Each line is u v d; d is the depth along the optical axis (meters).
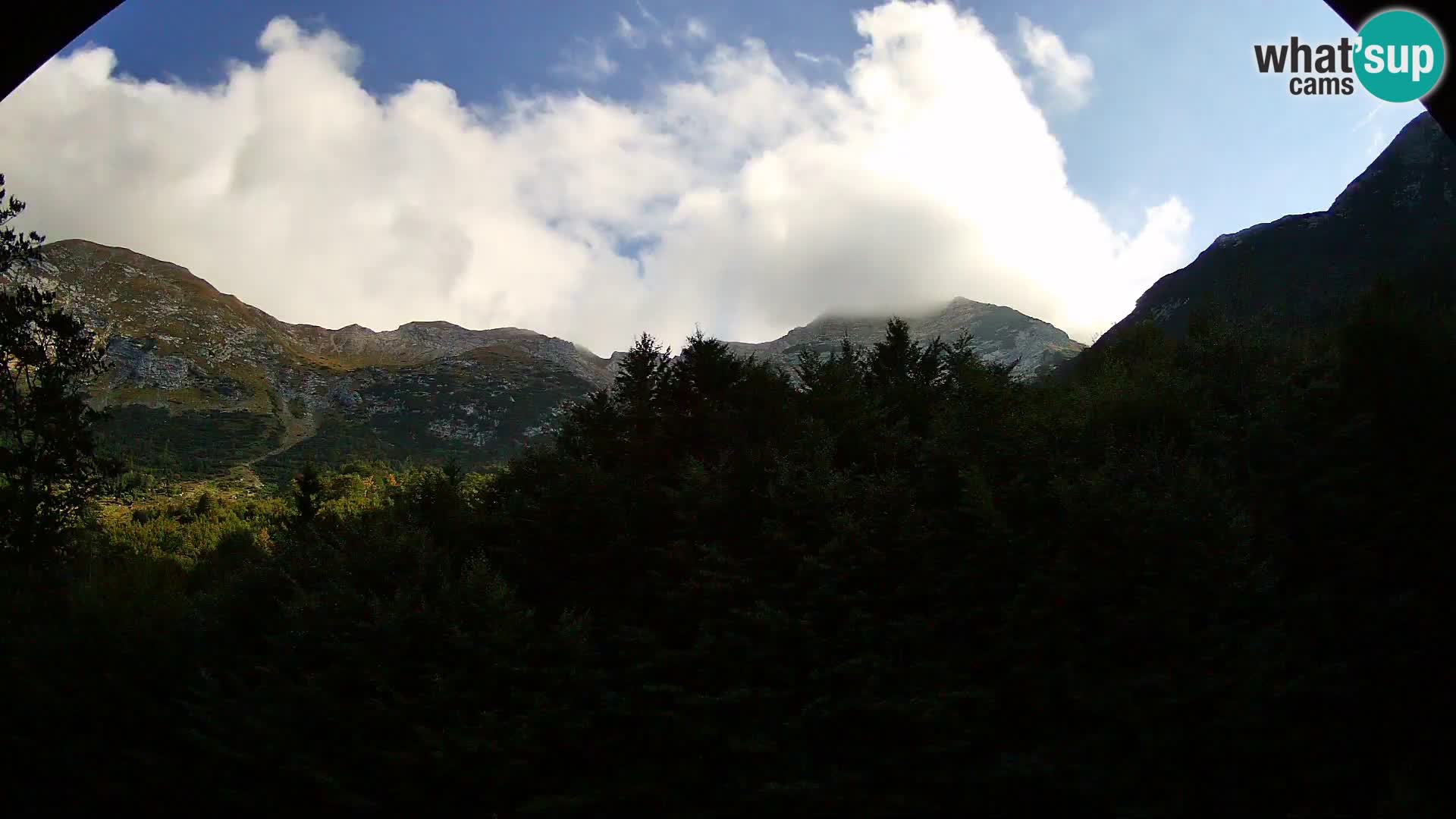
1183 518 9.33
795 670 9.60
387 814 9.03
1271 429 11.82
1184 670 8.55
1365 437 11.12
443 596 10.34
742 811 8.94
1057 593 9.39
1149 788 8.38
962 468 11.33
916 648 9.75
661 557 11.24
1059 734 9.05
